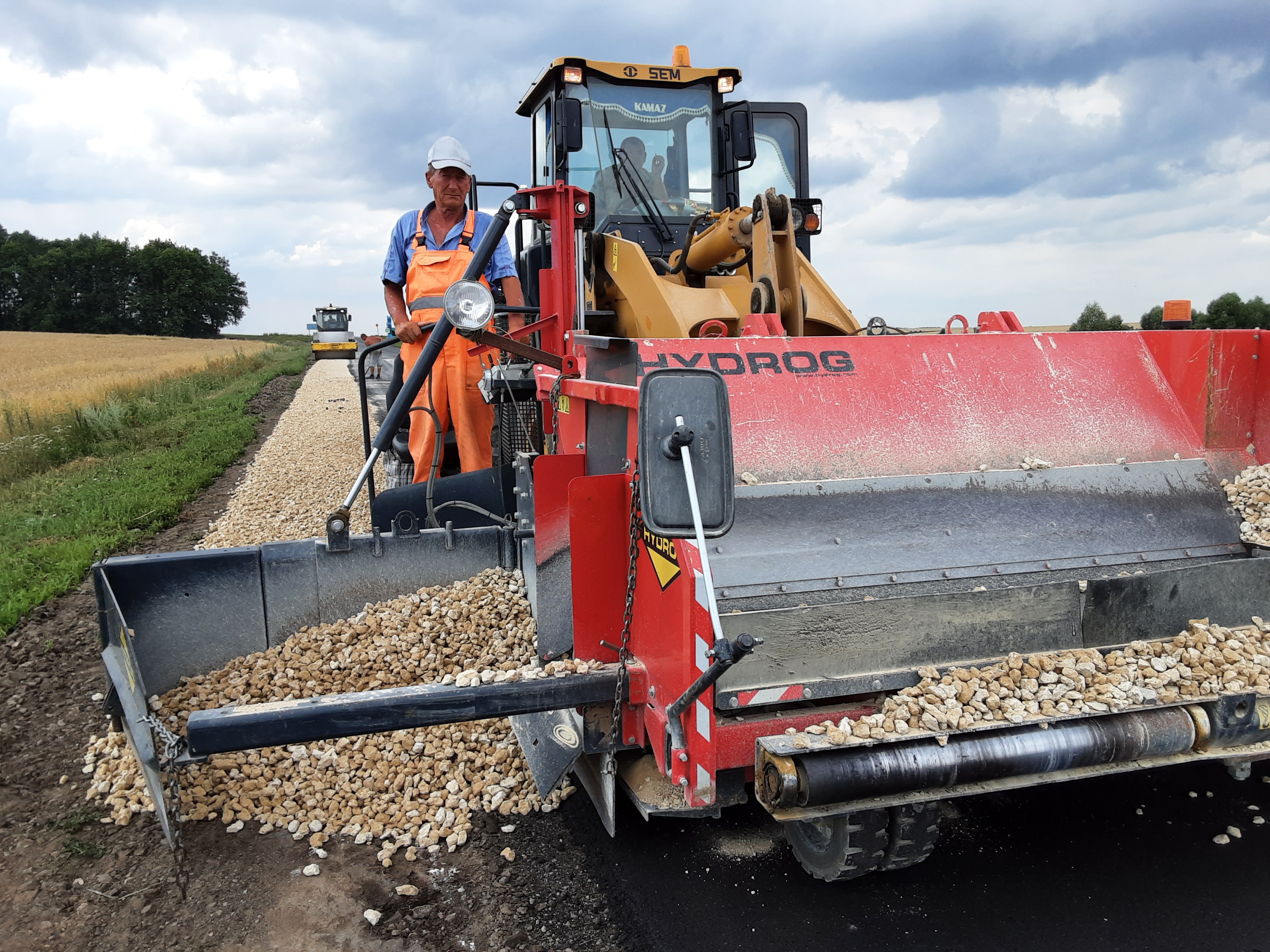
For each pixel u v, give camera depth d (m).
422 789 3.38
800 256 4.31
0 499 10.38
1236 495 3.25
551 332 4.40
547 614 3.26
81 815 3.36
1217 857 2.93
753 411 3.02
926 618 2.55
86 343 58.16
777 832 3.17
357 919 2.71
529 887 2.85
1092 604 2.70
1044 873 2.88
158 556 3.70
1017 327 3.84
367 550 4.09
